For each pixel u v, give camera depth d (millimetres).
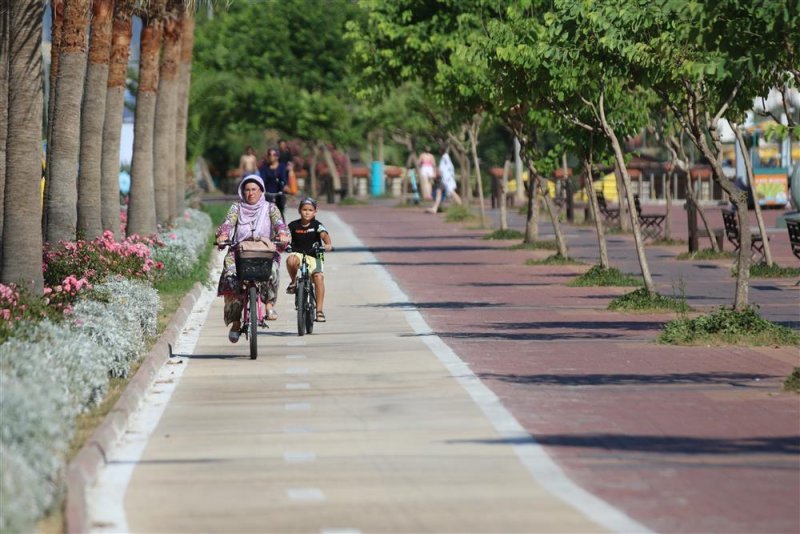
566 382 29797
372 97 81375
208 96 113562
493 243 81062
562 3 40750
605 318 42594
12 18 34312
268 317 36500
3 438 18531
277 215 35938
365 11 148250
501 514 18391
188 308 45656
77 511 17516
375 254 72062
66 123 42594
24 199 34219
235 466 21562
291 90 138625
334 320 43125
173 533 17562
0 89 37000
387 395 28344
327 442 23438
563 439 23469
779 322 41000
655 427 24406
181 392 29250
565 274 59781
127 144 109250
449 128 108375
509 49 45500
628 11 37656
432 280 57125
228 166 177125
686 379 29984
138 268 44438
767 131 31047
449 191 118312
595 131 46250
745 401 27016
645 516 18203
